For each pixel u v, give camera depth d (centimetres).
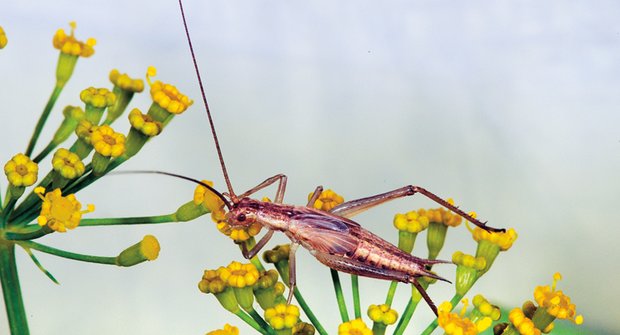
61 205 12
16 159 12
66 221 12
